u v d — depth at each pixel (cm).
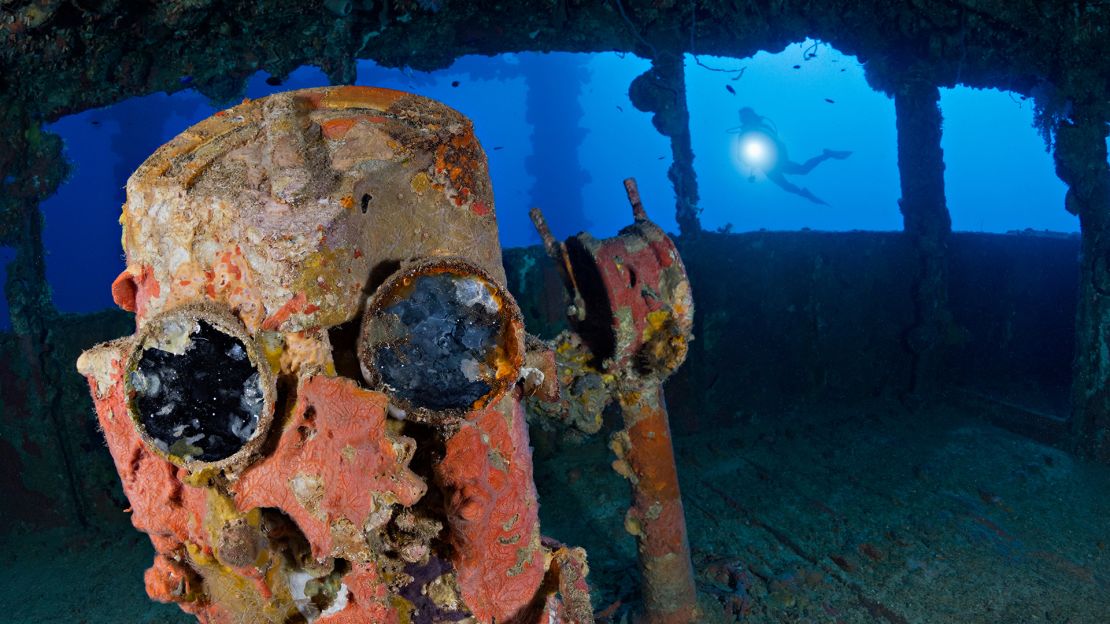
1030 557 511
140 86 509
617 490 616
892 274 804
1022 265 862
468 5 600
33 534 571
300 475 127
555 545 193
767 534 551
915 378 813
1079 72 636
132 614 476
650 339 308
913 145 778
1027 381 847
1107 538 534
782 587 472
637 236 305
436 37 610
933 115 768
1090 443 663
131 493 141
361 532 134
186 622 463
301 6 510
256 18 509
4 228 518
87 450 572
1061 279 848
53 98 495
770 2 688
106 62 482
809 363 777
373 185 138
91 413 570
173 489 137
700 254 698
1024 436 724
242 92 551
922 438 725
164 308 132
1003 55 681
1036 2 637
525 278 620
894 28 729
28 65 464
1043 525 554
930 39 713
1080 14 621
